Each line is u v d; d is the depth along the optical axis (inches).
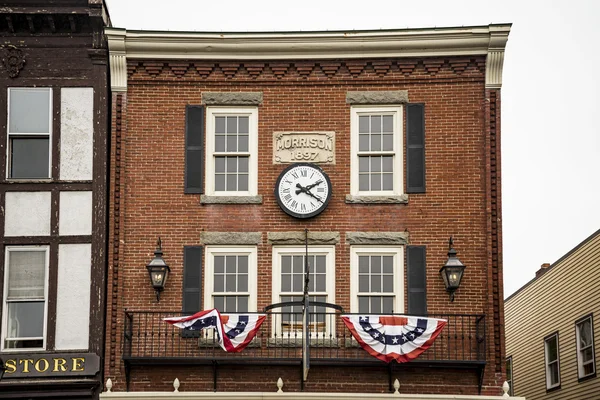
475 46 889.5
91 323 853.8
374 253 875.4
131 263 874.8
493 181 877.8
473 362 835.4
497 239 869.2
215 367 849.5
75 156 881.5
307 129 895.1
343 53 898.1
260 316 834.2
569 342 1114.1
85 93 893.2
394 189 885.2
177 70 903.1
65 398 841.5
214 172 893.2
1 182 872.9
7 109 887.1
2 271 861.2
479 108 892.0
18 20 892.0
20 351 848.3
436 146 888.3
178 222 881.5
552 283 1186.0
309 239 873.5
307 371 800.9
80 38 900.6
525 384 1293.1
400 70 900.0
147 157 891.4
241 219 881.5
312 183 881.5
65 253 866.1
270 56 901.2
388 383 850.1
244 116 900.6
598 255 1019.9
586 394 1052.5
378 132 895.1
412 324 828.6
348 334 858.8
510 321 1395.2
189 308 866.1
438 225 875.4
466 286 864.3
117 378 852.0
